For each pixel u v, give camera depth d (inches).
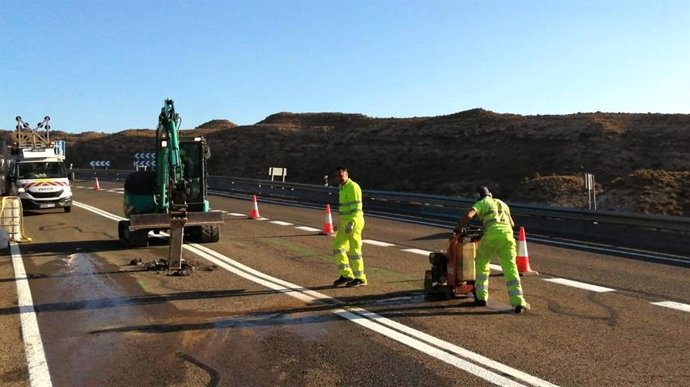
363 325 269.9
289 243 560.1
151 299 327.0
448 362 219.3
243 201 1146.7
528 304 300.2
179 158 522.0
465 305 308.0
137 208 555.5
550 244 572.1
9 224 586.6
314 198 1160.2
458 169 2046.0
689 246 524.7
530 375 205.6
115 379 205.9
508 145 2155.5
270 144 2856.8
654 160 1780.3
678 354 228.8
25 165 903.1
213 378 205.6
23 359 227.9
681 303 315.6
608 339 248.2
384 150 2415.1
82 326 273.6
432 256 327.9
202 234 557.3
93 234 647.1
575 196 1314.0
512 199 1423.5
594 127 2128.4
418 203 924.6
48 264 451.8
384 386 196.9
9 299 331.9
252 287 356.8
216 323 276.4
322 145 2716.5
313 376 206.8
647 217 565.6
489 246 300.4
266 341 247.4
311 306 307.1
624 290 350.0
